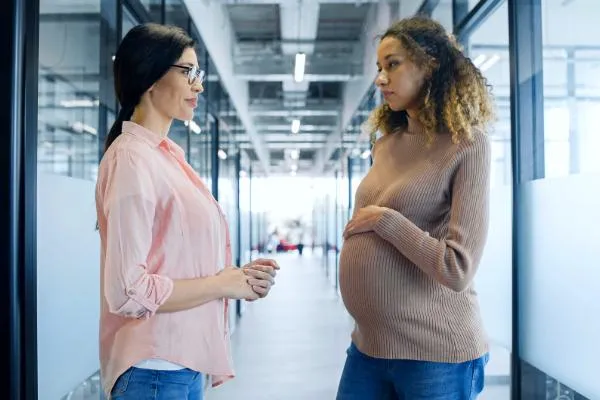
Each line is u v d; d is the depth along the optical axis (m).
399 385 1.38
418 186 1.36
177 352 1.15
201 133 5.01
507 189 2.51
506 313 2.53
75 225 1.97
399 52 1.41
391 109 1.60
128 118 1.26
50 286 1.75
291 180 27.08
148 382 1.14
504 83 2.56
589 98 1.90
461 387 1.35
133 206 1.07
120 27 2.53
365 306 1.40
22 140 1.47
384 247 1.38
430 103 1.39
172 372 1.15
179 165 1.26
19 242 1.48
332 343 5.71
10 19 1.43
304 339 5.93
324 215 16.03
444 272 1.24
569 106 2.04
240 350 5.37
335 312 7.80
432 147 1.40
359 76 7.06
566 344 2.01
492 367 2.66
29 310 1.51
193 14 4.25
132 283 1.04
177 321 1.16
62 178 1.87
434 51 1.39
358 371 1.47
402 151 1.49
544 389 2.27
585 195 1.88
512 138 2.40
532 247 2.28
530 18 2.38
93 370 2.14
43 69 1.80
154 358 1.13
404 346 1.35
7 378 1.46
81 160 2.18
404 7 4.51
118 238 1.06
